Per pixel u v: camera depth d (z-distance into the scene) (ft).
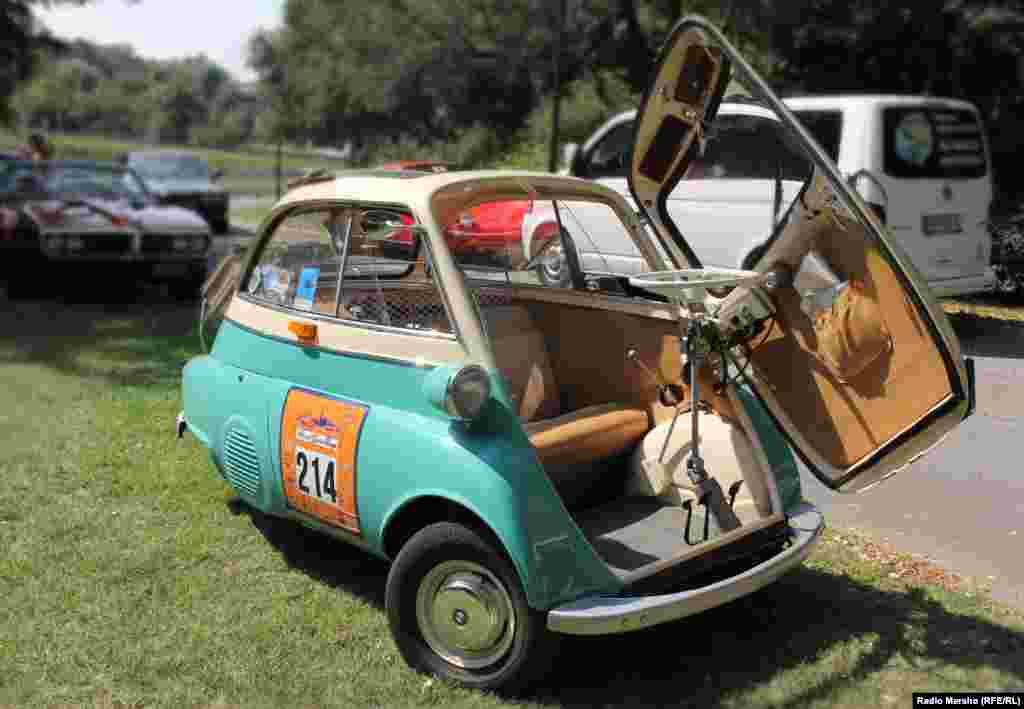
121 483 20.30
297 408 14.82
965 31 57.57
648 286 13.64
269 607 15.14
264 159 215.10
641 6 70.13
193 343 34.12
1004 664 13.08
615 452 15.23
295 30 104.88
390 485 13.20
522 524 11.90
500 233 16.21
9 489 20.07
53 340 34.76
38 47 65.31
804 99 31.37
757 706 12.28
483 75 82.94
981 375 27.35
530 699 12.60
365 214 14.58
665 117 15.48
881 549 17.01
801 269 13.96
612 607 11.75
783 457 14.82
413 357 13.50
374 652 13.79
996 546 17.03
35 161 44.55
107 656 13.73
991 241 34.99
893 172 30.07
